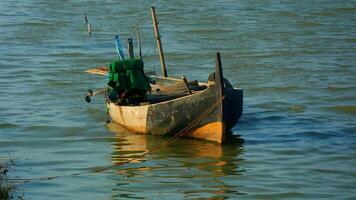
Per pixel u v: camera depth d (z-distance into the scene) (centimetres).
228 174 4291
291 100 6097
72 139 5025
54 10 10812
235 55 7950
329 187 4084
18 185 4078
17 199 3844
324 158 4600
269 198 3906
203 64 7562
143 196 3931
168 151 4725
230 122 4859
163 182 4147
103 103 5972
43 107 5853
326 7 10831
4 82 6725
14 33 9200
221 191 4012
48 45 8519
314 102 6031
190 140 4953
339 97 6172
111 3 11394
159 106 4891
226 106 4747
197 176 4262
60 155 4662
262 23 9762
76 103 5975
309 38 8881
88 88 6506
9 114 5625
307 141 4956
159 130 4984
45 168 4391
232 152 4703
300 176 4259
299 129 5253
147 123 4981
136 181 4172
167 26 9612
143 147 4822
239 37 8912
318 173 4319
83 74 7094
